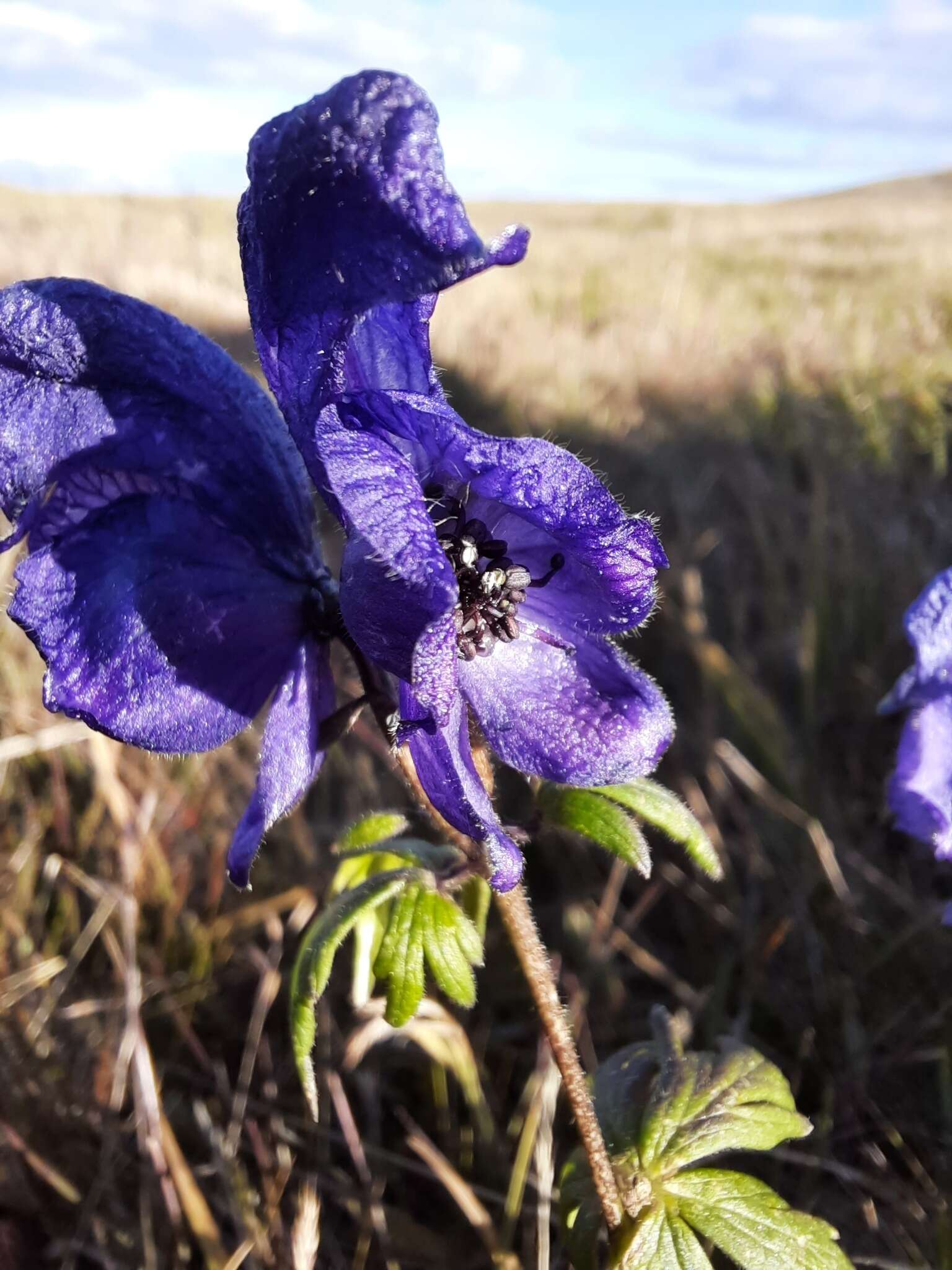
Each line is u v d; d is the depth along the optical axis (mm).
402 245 49
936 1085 109
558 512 53
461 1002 62
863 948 120
